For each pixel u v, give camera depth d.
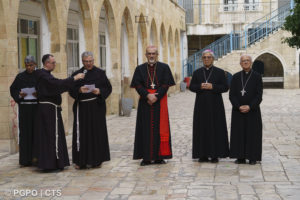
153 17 22.14
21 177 7.38
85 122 7.82
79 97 7.85
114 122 14.40
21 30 12.11
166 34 26.00
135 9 18.58
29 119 8.07
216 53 31.25
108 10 15.51
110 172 7.61
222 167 7.80
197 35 34.84
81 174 7.52
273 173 7.26
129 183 6.86
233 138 8.05
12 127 9.21
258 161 8.20
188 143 10.34
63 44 11.41
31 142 8.09
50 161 7.59
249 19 33.94
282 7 33.41
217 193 6.19
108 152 8.18
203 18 34.41
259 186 6.48
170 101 22.61
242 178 6.98
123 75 18.53
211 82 8.14
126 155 9.09
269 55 33.38
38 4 12.35
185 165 8.02
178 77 30.34
